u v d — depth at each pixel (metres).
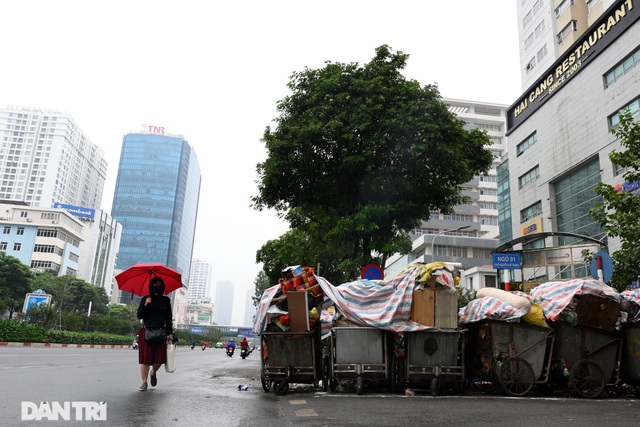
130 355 24.59
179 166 190.38
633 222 11.77
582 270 23.17
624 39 28.77
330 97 15.23
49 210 88.31
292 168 15.52
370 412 5.68
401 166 15.33
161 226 180.88
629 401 6.98
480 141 16.95
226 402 6.46
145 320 7.67
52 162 142.62
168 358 8.02
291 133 15.06
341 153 14.89
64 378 9.02
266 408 5.99
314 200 16.59
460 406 6.23
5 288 65.25
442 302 7.79
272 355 7.80
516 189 41.25
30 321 48.00
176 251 183.88
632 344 7.59
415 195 15.53
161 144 189.50
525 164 39.84
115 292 137.75
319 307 8.33
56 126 145.25
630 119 12.48
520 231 40.12
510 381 7.50
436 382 7.52
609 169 29.27
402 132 14.33
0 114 143.88
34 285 69.88
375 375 7.73
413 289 7.95
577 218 33.09
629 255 11.77
